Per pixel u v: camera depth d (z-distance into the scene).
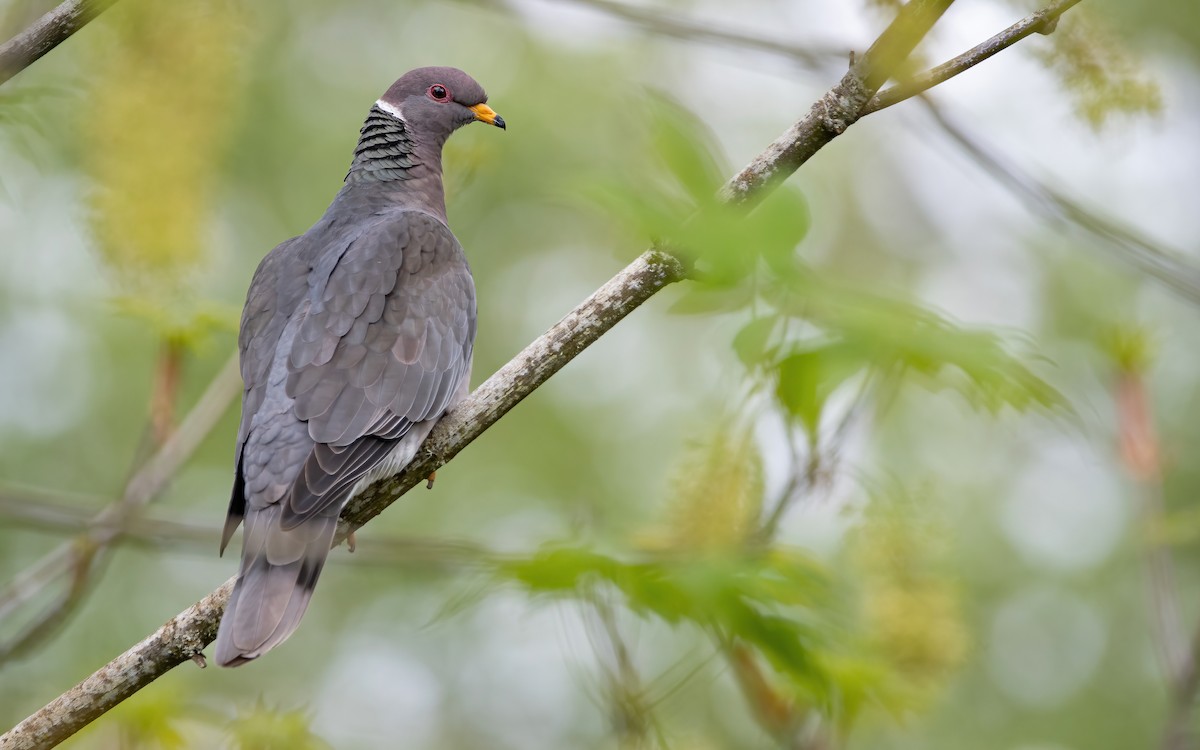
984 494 17.42
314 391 8.84
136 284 8.94
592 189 7.52
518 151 18.30
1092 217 10.05
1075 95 8.12
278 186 17.83
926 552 9.18
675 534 8.63
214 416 10.14
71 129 9.33
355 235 9.95
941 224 19.77
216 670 16.08
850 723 8.91
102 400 17.20
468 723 16.56
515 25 18.95
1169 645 9.51
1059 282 18.83
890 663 9.13
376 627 17.00
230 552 13.96
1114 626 17.11
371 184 11.03
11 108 8.50
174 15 8.45
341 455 8.62
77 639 16.27
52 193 16.03
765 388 8.02
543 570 8.15
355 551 9.17
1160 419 18.03
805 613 8.59
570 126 18.52
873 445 17.00
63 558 9.89
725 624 7.98
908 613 9.10
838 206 19.75
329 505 8.40
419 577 13.14
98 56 8.60
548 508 17.47
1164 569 9.66
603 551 8.40
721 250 7.42
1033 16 7.41
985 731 16.36
